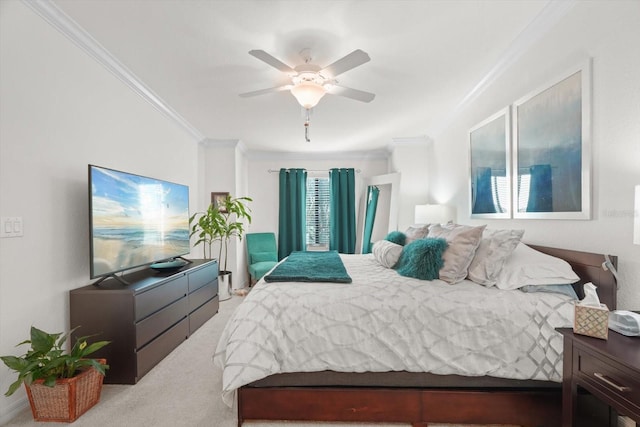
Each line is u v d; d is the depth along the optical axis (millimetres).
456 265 1919
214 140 4582
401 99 3107
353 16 1839
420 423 1638
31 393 1640
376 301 1711
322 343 1629
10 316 1685
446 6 1769
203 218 4062
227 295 4262
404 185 4617
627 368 978
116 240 2301
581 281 1690
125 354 2066
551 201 1896
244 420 1694
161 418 1718
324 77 2189
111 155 2506
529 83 2125
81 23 1912
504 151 2408
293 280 1977
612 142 1504
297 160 5547
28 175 1788
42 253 1876
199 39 2059
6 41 1655
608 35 1516
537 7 1792
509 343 1572
